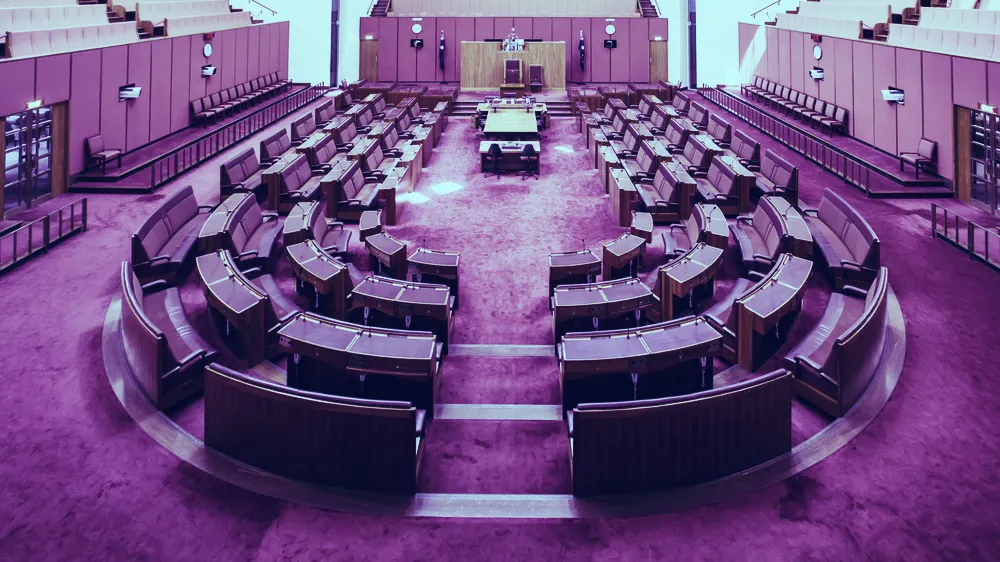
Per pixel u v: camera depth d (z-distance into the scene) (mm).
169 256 9289
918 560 4738
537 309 9195
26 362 7328
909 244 11070
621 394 6566
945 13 15281
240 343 7668
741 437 5602
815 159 16578
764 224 10664
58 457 5793
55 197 13375
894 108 15836
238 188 12703
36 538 4883
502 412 6809
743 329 7309
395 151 16766
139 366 6867
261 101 24969
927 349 7742
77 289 9227
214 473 5633
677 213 12539
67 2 16172
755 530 5023
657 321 8359
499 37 28484
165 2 20391
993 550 4820
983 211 12672
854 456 5871
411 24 28484
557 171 16578
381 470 5449
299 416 5496
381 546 4895
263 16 29438
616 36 28578
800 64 21797
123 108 15844
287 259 10492
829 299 8672
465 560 4777
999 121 12102
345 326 6793
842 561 4727
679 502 5328
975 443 6043
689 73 29766
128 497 5328
